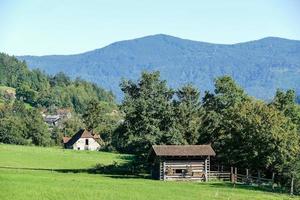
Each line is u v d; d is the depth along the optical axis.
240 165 99.12
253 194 73.38
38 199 59.66
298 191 80.06
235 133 98.56
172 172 93.44
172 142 103.12
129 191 69.88
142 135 103.69
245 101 113.06
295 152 86.44
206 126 111.19
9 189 66.44
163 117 106.25
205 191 74.06
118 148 178.88
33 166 119.94
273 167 90.06
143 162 109.81
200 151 94.19
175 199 64.25
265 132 89.38
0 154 143.12
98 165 118.06
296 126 103.88
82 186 73.12
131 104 107.06
